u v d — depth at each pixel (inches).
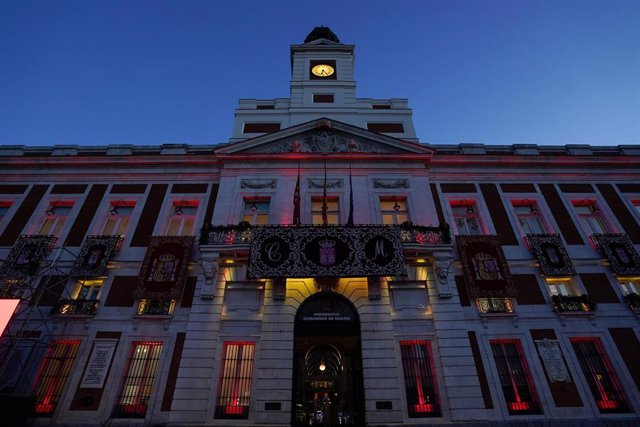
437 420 483.2
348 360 575.5
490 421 481.7
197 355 517.0
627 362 528.1
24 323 514.6
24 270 593.9
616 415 490.9
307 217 648.4
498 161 719.7
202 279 574.9
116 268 604.1
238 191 676.7
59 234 649.6
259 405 484.7
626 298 577.9
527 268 605.6
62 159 719.7
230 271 588.1
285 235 568.7
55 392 510.6
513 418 487.2
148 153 749.9
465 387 498.3
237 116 820.6
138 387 516.4
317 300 569.9
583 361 537.0
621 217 676.7
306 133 743.7
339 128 741.9
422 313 556.7
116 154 741.3
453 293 566.9
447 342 530.0
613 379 521.3
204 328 536.7
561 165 730.8
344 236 569.3
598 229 676.1
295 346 562.3
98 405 493.4
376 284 566.9
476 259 601.9
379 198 676.7
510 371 529.3
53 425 478.3
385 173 701.9
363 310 550.6
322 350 587.5
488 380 512.7
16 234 649.6
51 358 534.6
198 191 699.4
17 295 570.9
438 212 667.4
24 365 511.5
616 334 550.3
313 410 541.6
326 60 970.1
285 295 558.6
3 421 456.8
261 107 855.1
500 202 683.4
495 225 653.9
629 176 727.1
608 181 719.1
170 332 546.3
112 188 703.1
